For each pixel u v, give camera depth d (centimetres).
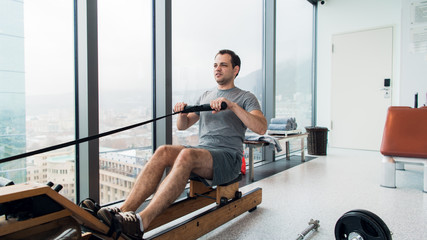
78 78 201
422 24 425
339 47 555
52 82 192
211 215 161
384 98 516
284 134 374
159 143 261
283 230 175
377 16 518
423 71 429
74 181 204
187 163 140
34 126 184
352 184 285
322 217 196
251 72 395
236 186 188
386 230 128
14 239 91
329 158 443
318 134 465
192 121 198
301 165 386
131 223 115
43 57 187
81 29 196
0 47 169
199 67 305
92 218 104
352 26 542
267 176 320
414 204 223
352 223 140
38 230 96
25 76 180
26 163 182
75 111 203
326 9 567
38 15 184
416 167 375
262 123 170
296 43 508
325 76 570
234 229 176
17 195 84
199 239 162
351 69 544
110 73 228
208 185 161
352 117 546
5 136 172
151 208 125
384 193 254
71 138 202
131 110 244
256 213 204
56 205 97
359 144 540
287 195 248
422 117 266
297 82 514
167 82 253
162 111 256
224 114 180
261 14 413
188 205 174
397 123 275
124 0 235
